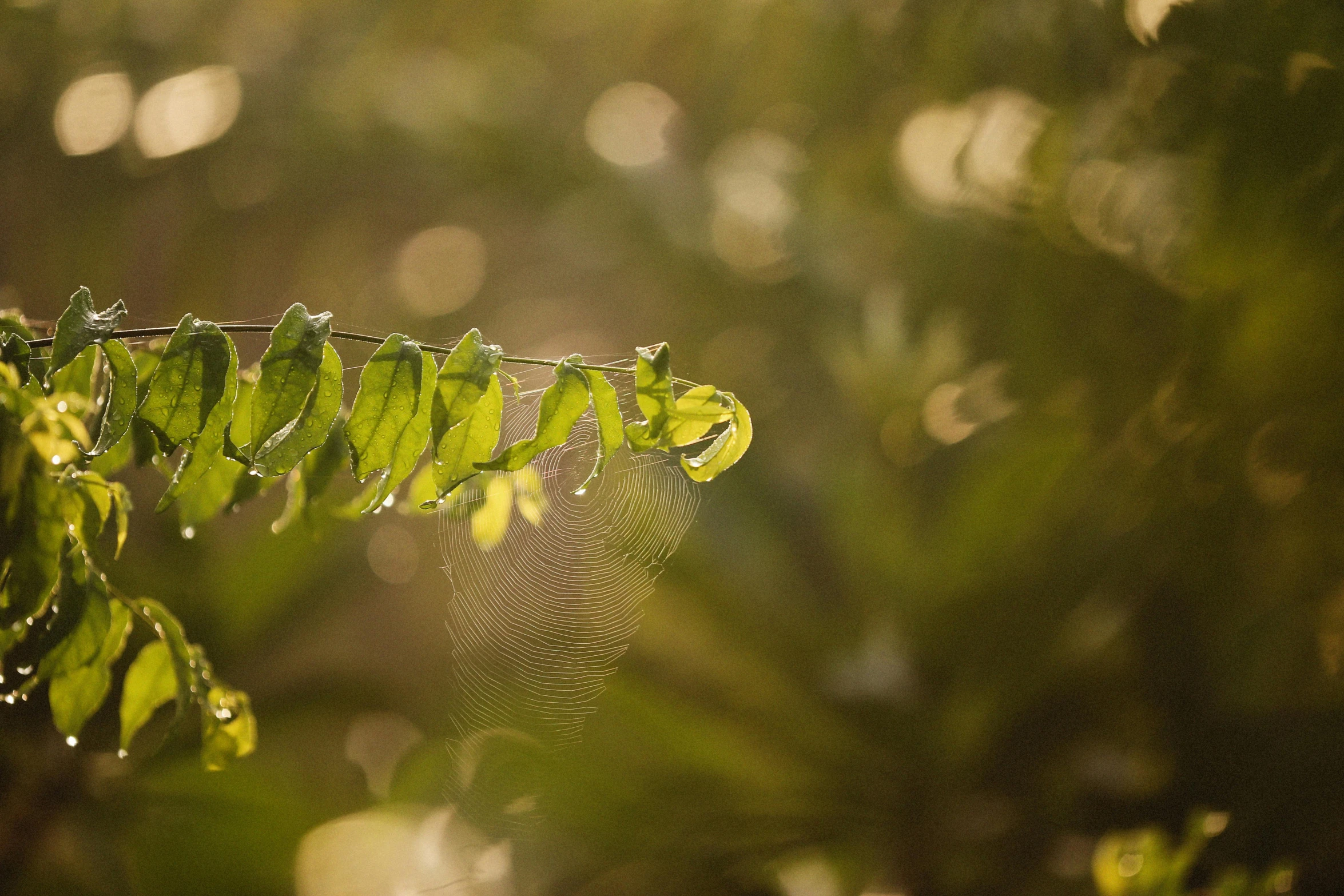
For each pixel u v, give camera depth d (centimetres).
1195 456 146
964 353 186
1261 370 132
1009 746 166
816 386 229
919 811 160
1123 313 156
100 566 94
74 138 227
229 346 90
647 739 157
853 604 175
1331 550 141
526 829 153
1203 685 155
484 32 232
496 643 107
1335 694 144
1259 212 125
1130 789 152
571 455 104
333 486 102
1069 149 151
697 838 156
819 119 206
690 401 91
